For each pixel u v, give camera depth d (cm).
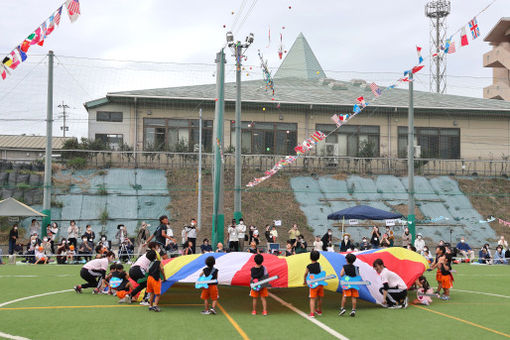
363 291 1137
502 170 3994
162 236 1786
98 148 3475
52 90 2566
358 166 3816
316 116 3859
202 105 3678
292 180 3575
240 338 848
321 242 2397
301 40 4962
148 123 3631
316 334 884
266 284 1057
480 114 4031
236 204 2441
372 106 3850
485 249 2534
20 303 1181
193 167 3559
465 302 1277
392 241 2544
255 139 3778
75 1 1339
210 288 1073
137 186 3284
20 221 2859
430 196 3538
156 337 851
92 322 969
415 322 1002
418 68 1753
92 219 2934
